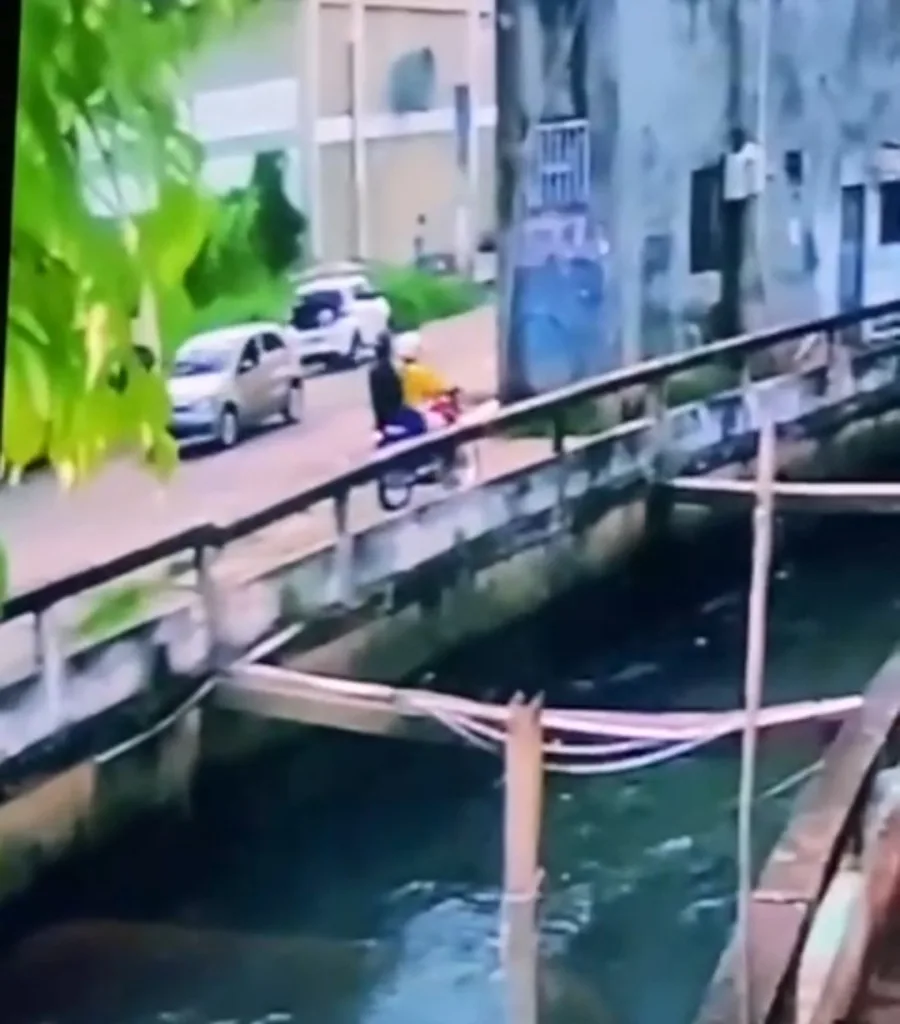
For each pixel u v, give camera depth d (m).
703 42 52.03
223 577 46.84
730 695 53.62
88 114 43.53
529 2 49.44
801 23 53.38
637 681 52.66
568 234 50.69
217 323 45.78
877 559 54.91
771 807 53.94
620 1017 51.91
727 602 53.75
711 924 52.56
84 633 45.16
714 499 53.50
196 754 47.19
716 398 53.38
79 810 45.84
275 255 46.41
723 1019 51.50
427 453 49.38
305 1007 49.06
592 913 52.03
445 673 50.28
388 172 47.88
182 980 47.59
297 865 48.88
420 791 50.25
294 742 48.50
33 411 43.56
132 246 44.44
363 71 47.22
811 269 54.38
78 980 46.38
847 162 54.56
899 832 58.50
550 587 51.59
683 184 52.28
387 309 48.25
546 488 51.22
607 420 51.91
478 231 49.38
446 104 48.59
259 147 45.91
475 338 49.72
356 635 48.97
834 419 54.81
